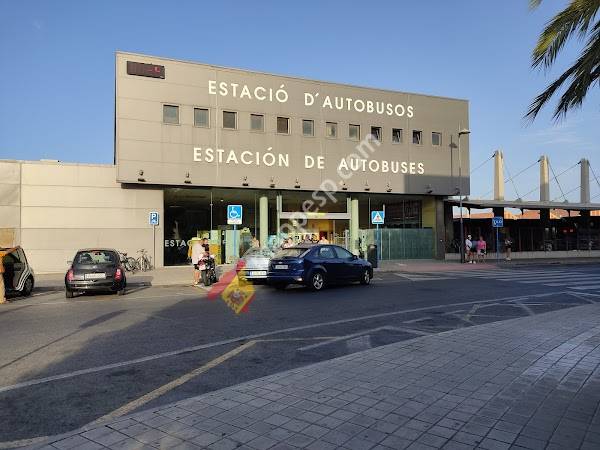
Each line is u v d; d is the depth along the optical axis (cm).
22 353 685
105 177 2278
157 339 775
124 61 2275
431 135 3080
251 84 2544
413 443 358
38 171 2177
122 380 555
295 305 1152
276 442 363
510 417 405
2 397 498
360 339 765
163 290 1571
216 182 2441
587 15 513
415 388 487
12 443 385
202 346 724
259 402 450
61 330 857
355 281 1598
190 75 2402
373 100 2888
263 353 679
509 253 3169
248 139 2525
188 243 2659
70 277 1348
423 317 970
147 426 397
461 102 3188
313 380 518
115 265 1381
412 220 3262
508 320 875
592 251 3784
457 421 398
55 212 2195
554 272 2202
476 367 561
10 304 1242
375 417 410
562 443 354
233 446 357
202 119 2436
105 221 2270
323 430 384
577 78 534
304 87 2681
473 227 3475
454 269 2441
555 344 675
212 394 475
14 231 2134
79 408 466
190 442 365
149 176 2302
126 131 2269
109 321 946
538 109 571
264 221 2644
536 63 552
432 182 3062
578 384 493
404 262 2936
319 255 1494
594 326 811
